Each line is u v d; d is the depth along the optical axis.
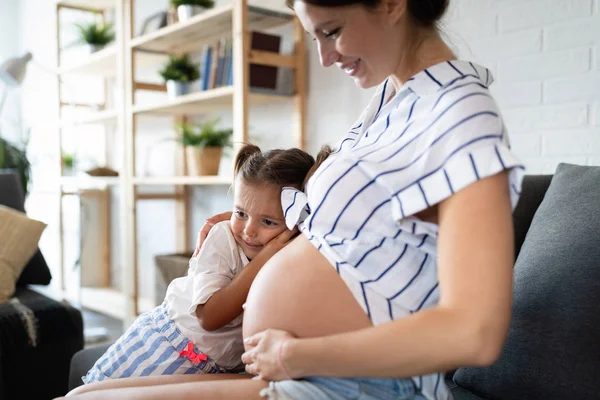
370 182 0.84
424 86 0.85
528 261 1.19
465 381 1.24
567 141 1.77
